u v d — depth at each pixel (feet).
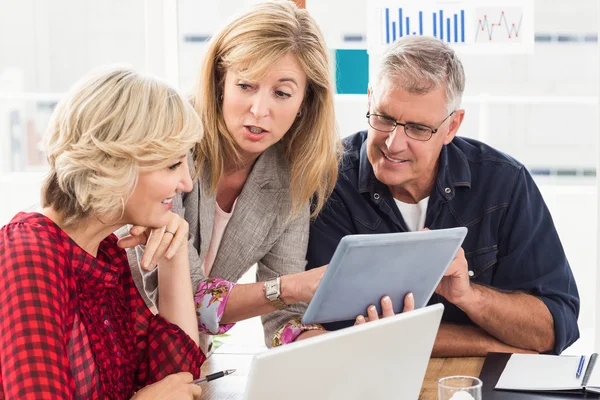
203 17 10.28
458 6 9.68
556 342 6.72
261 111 5.87
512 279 7.06
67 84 10.66
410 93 6.17
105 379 4.84
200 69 6.09
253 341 10.94
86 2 10.41
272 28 5.78
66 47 10.55
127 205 4.71
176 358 5.40
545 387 5.26
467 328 6.73
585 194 10.42
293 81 5.90
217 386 5.76
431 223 7.04
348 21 9.75
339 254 4.77
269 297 6.11
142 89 4.54
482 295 6.50
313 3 9.76
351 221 7.13
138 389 5.39
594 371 5.48
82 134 4.44
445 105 6.29
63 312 4.42
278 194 6.60
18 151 10.94
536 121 10.21
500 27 9.81
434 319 4.38
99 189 4.46
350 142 7.32
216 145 6.19
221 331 6.40
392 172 6.49
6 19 10.49
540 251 7.04
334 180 6.75
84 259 4.71
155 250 5.44
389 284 5.24
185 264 5.76
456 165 7.04
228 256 6.67
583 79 10.03
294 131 6.47
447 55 6.31
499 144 10.29
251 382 3.60
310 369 3.78
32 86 10.69
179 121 4.60
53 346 4.21
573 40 9.94
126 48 10.45
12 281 4.28
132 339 5.29
